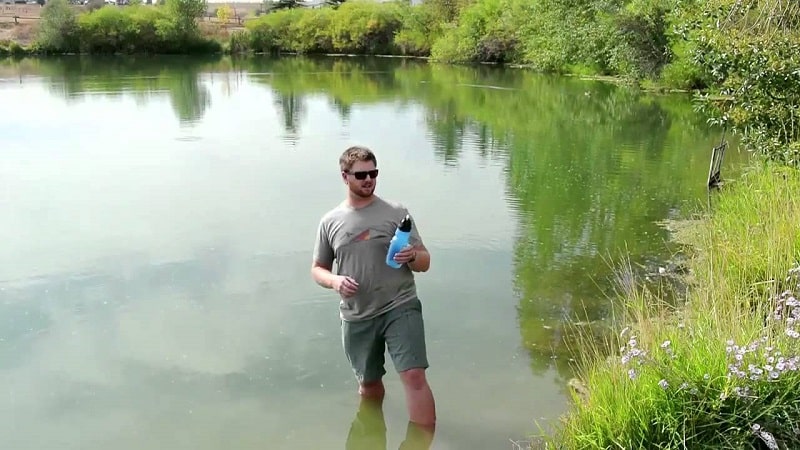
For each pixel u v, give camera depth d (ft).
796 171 26.48
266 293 22.76
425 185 38.17
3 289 23.04
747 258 20.21
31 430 15.23
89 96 79.97
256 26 200.23
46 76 108.88
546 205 33.91
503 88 95.09
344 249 14.76
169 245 27.53
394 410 15.81
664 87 89.92
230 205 33.42
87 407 16.12
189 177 39.37
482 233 29.35
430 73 125.18
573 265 25.41
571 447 13.15
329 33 199.11
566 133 56.59
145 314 21.17
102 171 40.75
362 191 14.70
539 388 16.70
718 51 28.35
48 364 18.15
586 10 109.91
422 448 14.42
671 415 12.29
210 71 126.62
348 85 99.19
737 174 39.27
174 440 14.85
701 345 13.44
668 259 25.82
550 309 21.50
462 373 17.46
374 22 194.70
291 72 126.62
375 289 14.83
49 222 30.58
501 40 149.28
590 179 39.68
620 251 26.84
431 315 21.04
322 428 15.23
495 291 22.98
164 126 58.03
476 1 175.32
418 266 14.97
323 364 18.03
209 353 18.67
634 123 62.08
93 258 26.03
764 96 27.78
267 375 17.48
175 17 185.78
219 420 15.56
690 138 53.67
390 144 50.80
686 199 34.86
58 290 23.02
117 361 18.26
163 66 140.05
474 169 42.45
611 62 97.55
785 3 28.66
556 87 96.27
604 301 22.07
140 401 16.37
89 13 187.62
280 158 44.88
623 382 13.25
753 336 13.56
